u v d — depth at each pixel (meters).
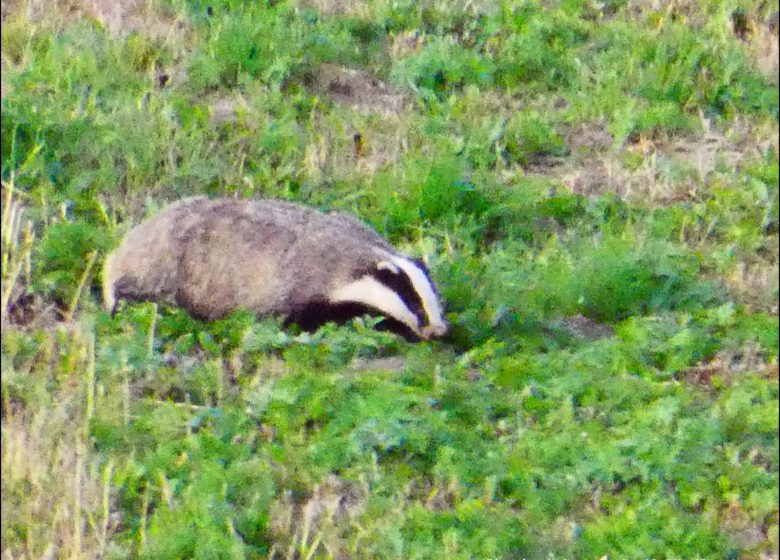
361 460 9.27
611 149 15.47
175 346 10.52
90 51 15.04
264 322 10.97
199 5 16.92
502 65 16.89
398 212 13.20
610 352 11.00
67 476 8.65
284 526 8.61
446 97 16.20
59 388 9.75
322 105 15.39
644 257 12.52
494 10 18.11
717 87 16.88
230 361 10.49
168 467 8.92
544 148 15.30
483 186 13.84
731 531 9.21
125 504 8.65
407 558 8.41
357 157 14.49
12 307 10.93
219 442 9.16
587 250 12.73
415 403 9.96
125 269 11.16
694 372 11.18
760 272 13.21
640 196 14.51
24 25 15.47
